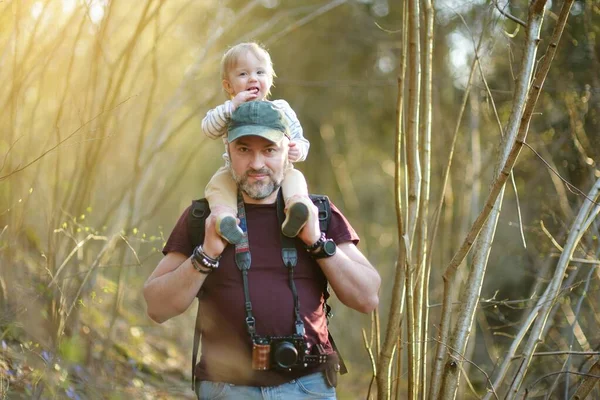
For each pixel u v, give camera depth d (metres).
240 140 3.01
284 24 11.61
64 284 4.82
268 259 3.03
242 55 3.90
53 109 4.96
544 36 6.06
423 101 3.69
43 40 4.61
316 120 13.02
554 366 4.97
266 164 3.02
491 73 6.68
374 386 7.86
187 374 6.10
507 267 6.60
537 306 3.71
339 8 11.79
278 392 2.96
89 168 4.99
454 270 3.37
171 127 7.70
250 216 3.10
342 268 3.04
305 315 3.01
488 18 4.46
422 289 3.53
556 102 6.17
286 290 3.01
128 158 6.33
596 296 4.91
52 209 4.82
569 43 6.03
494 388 3.57
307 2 11.70
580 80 5.98
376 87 12.32
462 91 7.86
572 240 3.75
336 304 9.88
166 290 3.00
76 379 4.64
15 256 4.64
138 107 6.28
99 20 4.90
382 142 12.82
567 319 4.72
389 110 12.46
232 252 3.04
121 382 5.19
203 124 3.50
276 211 3.12
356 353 9.27
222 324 3.01
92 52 4.81
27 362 4.31
